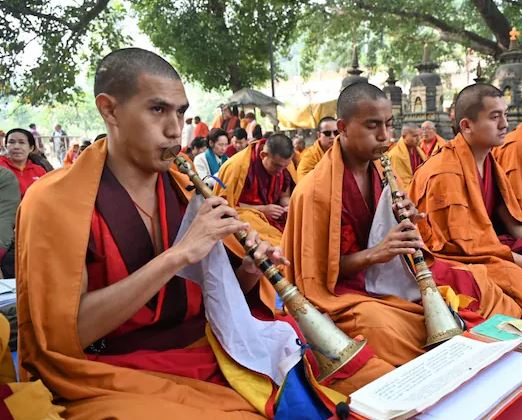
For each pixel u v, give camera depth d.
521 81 14.46
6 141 6.43
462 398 1.80
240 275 2.45
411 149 8.43
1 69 17.25
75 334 1.92
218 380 2.14
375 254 2.94
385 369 2.49
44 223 1.96
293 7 19.62
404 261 3.07
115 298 1.93
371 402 1.79
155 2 19.16
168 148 2.09
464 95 3.94
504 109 3.89
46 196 2.00
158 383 1.94
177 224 2.31
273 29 19.62
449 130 15.55
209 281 2.22
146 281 1.93
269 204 6.21
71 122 48.41
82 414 1.79
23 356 2.01
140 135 2.07
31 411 1.73
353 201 3.17
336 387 2.49
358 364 2.51
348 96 3.11
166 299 2.24
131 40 19.25
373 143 3.09
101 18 18.72
